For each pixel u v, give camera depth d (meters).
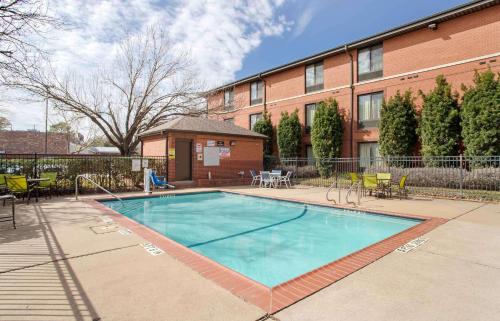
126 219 6.57
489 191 10.27
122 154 20.44
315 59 19.23
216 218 8.56
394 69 15.55
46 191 10.33
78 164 11.38
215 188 13.83
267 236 6.66
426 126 13.10
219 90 25.05
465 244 4.70
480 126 11.43
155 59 20.55
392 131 14.29
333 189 13.40
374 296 2.90
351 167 15.93
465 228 5.76
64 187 11.02
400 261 3.91
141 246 4.54
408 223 7.21
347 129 17.56
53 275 3.40
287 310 2.62
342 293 2.96
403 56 15.22
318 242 6.18
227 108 24.72
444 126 12.56
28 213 7.28
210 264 3.78
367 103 16.86
